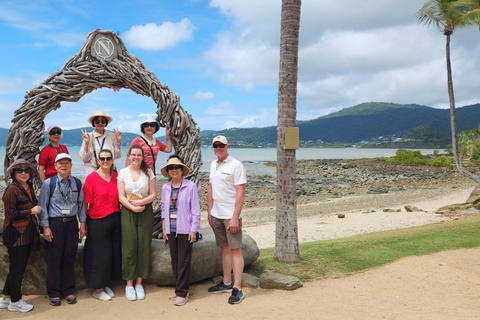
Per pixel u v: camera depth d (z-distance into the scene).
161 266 4.72
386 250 6.69
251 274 5.31
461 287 4.87
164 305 4.22
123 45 5.84
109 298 4.38
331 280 5.18
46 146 5.05
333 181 31.03
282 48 5.76
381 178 33.06
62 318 3.88
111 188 4.45
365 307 4.14
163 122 5.74
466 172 16.50
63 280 4.29
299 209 17.55
